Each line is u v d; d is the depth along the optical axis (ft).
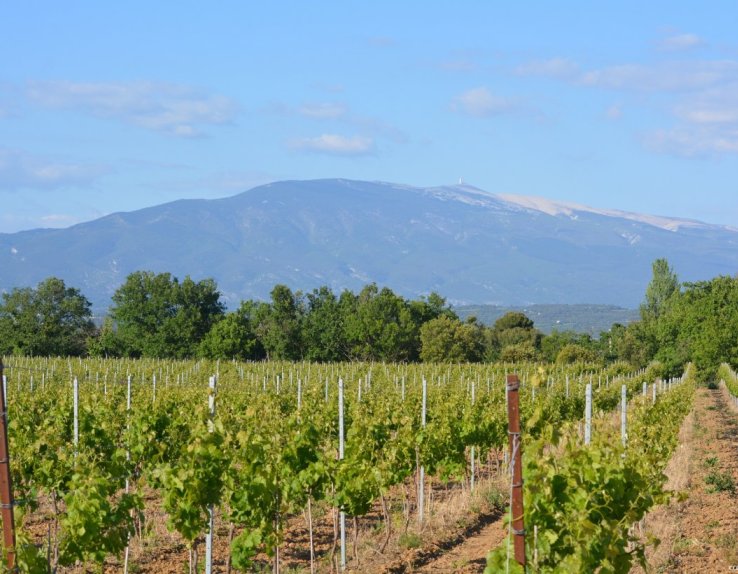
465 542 50.16
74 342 295.48
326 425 61.62
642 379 168.04
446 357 263.49
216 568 43.27
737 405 156.56
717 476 66.54
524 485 26.81
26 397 71.00
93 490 31.99
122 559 44.57
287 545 48.75
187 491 35.73
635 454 41.27
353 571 42.83
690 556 43.55
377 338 269.03
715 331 179.63
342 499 42.42
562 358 259.60
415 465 60.18
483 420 69.26
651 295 355.15
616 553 26.94
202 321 280.10
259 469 38.06
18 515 28.12
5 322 287.07
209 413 38.70
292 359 267.80
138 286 284.20
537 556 26.76
